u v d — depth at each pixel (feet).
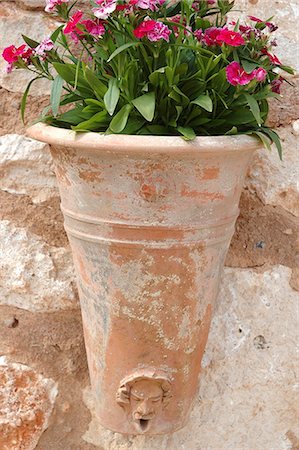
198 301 4.94
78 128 4.57
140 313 4.83
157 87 4.61
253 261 5.74
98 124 4.67
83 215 4.74
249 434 5.85
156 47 4.53
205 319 5.10
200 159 4.43
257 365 5.80
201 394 5.80
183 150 4.31
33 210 5.78
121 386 5.08
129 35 4.58
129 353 4.98
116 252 4.70
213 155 4.44
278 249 5.74
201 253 4.77
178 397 5.19
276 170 5.65
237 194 4.91
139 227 4.58
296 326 5.79
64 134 4.52
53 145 4.66
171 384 5.09
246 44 4.75
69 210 4.86
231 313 5.76
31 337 5.87
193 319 4.97
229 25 5.54
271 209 5.70
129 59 4.68
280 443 5.86
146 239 4.62
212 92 4.67
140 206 4.55
